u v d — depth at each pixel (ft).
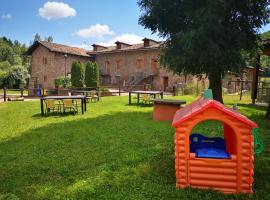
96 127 29.96
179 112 16.43
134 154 19.45
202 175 13.32
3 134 28.60
